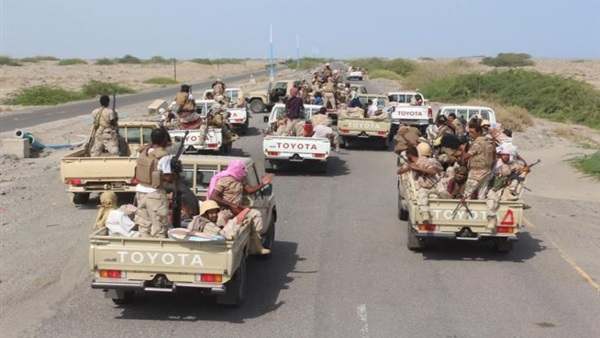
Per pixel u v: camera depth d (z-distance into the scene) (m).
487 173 10.75
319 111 20.89
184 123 20.23
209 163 10.19
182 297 8.66
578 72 95.31
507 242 10.75
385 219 13.37
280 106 22.00
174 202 8.39
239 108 27.92
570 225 13.38
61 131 28.97
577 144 28.70
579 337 7.38
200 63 148.25
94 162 13.79
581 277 9.75
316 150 18.44
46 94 47.38
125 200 14.91
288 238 11.79
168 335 7.34
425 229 10.43
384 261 10.45
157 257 7.53
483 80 50.94
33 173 18.25
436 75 67.12
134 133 16.59
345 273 9.77
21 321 7.74
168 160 8.01
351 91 30.72
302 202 14.94
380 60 131.75
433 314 8.06
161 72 103.25
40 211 13.55
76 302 8.41
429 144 12.82
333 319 7.88
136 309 8.20
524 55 155.12
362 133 23.69
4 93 52.53
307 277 9.55
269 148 18.52
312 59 164.00
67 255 10.44
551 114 43.66
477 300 8.62
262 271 9.84
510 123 33.28
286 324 7.70
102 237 7.56
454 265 10.29
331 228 12.55
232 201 8.90
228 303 8.14
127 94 55.72
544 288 9.18
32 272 9.59
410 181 11.03
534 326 7.71
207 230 7.98
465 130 16.03
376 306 8.34
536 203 15.64
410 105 27.30
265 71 107.19
